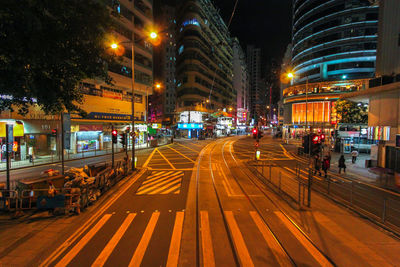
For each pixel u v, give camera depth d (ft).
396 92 50.80
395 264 17.21
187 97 187.83
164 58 239.91
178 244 20.29
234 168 59.93
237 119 336.70
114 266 17.04
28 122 73.46
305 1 178.09
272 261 17.54
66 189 28.66
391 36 54.03
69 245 20.26
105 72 26.78
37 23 16.81
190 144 145.28
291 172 54.70
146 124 130.52
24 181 29.73
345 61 153.58
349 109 102.68
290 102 172.76
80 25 22.00
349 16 152.56
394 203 32.04
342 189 39.52
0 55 16.40
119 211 28.81
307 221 25.34
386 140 53.11
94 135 102.32
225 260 17.70
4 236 21.91
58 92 23.66
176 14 211.41
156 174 52.60
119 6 102.99
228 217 26.55
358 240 20.97
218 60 238.07
